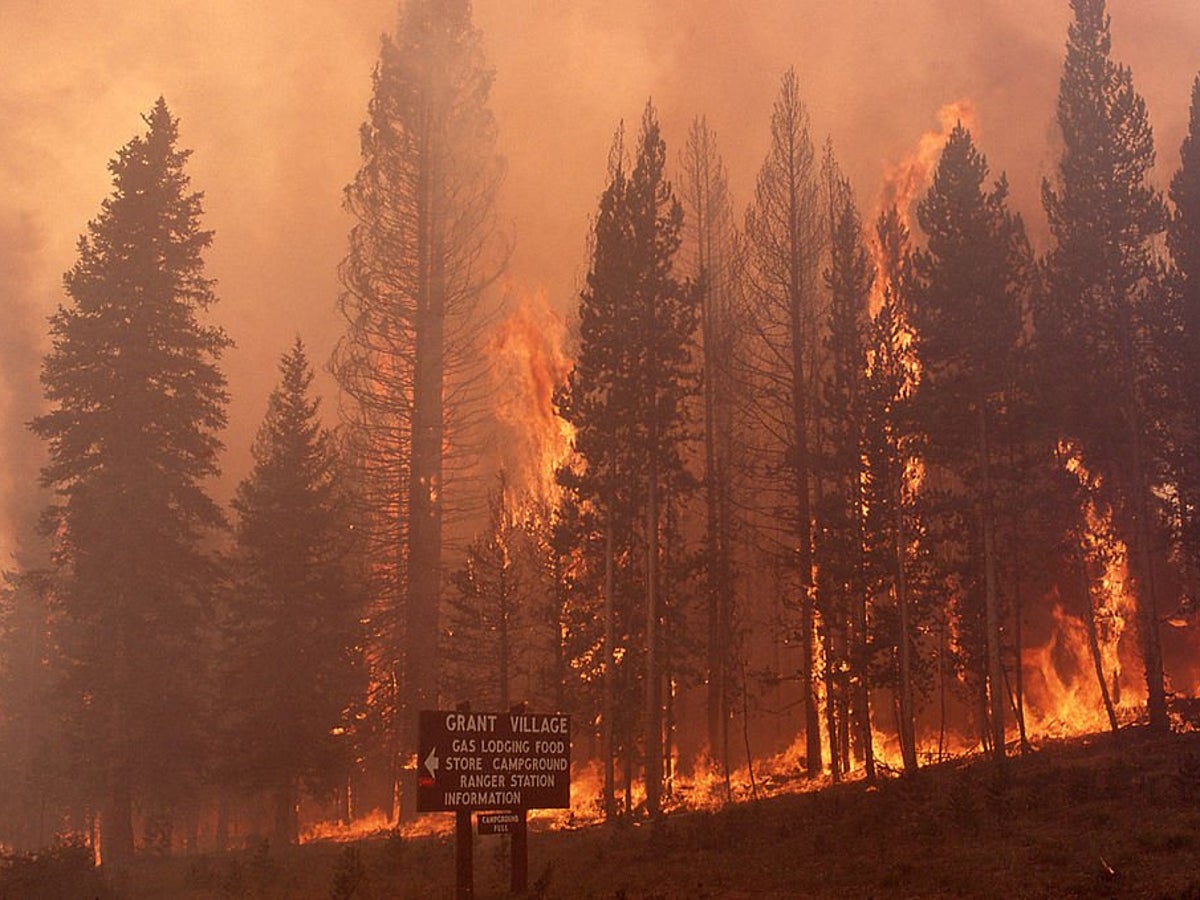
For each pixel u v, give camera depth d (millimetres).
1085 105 38625
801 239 44281
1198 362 35156
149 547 40156
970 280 34719
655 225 38344
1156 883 14430
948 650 39531
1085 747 32125
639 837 26047
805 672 38469
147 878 28344
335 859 29141
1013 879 15664
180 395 42344
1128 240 37344
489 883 19938
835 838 21156
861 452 35906
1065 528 38656
